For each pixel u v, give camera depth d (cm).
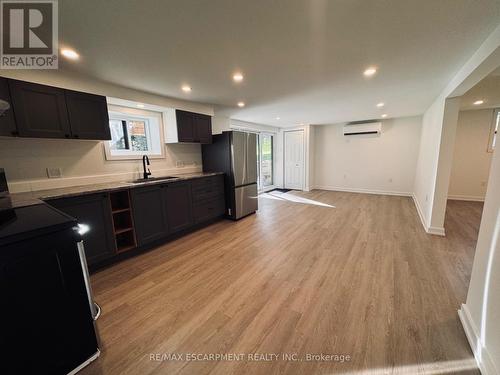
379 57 196
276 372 118
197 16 135
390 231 326
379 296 179
